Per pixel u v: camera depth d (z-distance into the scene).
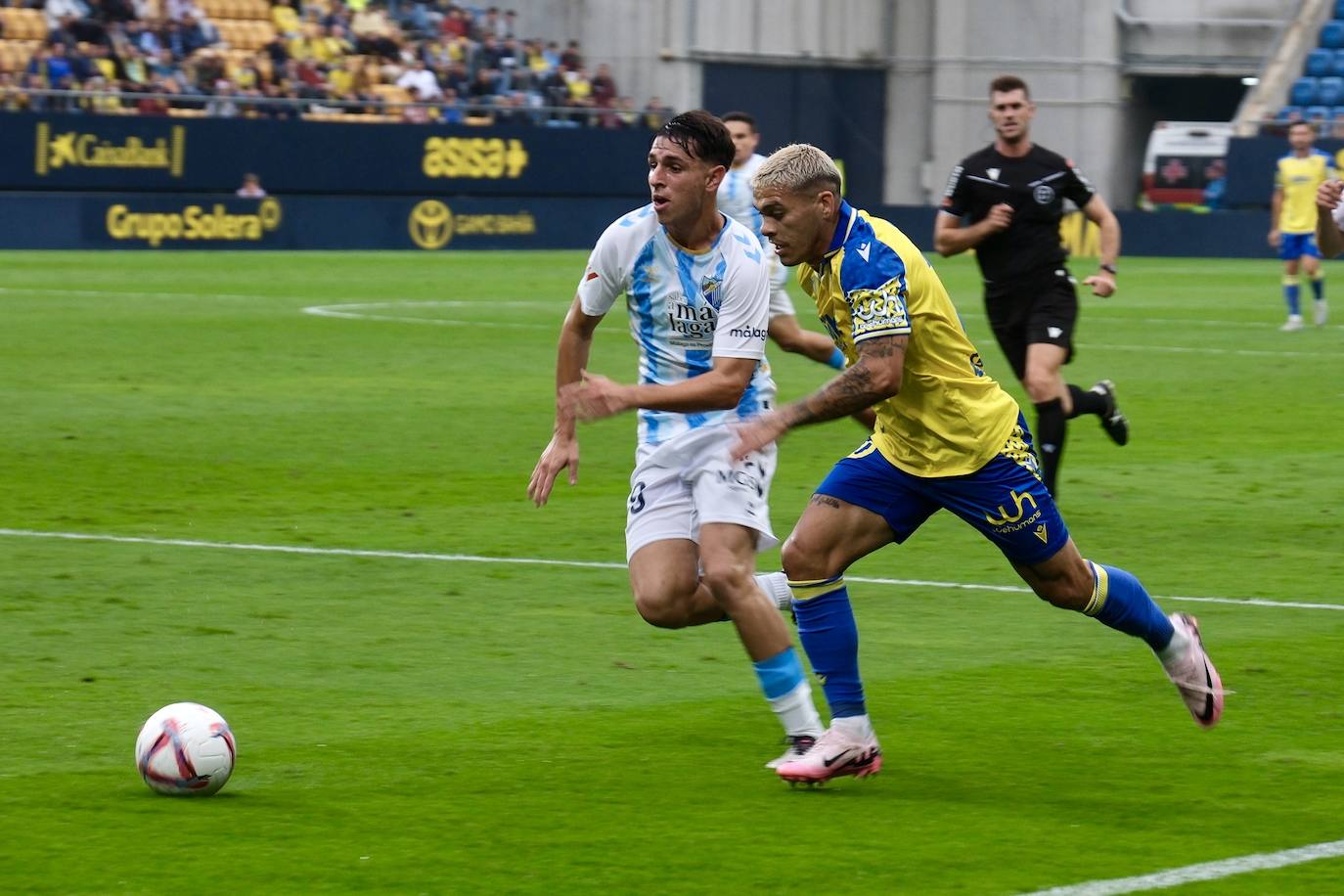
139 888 11.76
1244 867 12.34
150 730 13.66
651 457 15.16
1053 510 14.70
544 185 106.12
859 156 127.38
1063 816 13.50
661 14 119.62
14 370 43.84
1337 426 36.88
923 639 19.38
